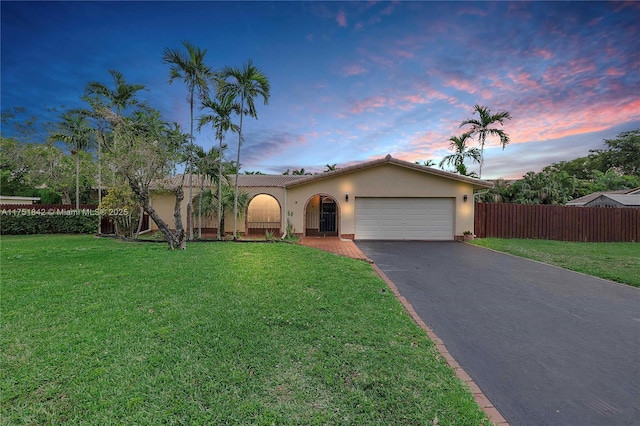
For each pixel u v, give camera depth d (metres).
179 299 5.39
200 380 3.04
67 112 14.80
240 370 3.23
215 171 15.51
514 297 6.27
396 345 3.89
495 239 15.52
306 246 12.24
